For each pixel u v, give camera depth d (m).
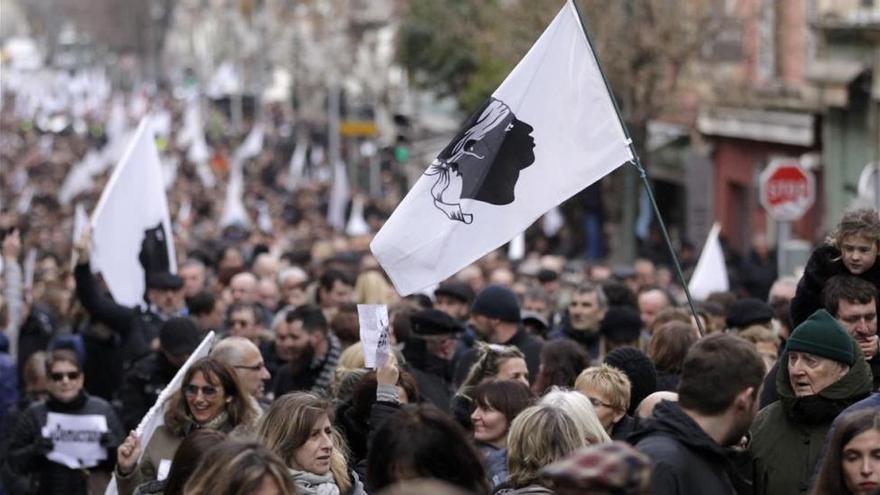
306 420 16.25
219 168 111.44
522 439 15.03
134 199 29.56
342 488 16.72
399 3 86.19
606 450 10.36
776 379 15.86
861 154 62.78
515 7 64.50
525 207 19.38
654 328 25.19
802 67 67.44
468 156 19.34
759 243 56.34
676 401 13.60
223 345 20.81
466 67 83.12
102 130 152.75
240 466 12.95
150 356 24.30
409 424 13.12
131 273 29.48
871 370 16.41
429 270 19.25
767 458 15.31
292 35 138.12
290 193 99.38
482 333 25.28
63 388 23.97
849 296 16.47
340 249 51.47
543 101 19.47
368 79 117.94
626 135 19.47
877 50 60.12
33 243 47.66
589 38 19.45
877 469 13.20
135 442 19.17
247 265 49.12
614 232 64.38
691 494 13.05
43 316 32.19
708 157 79.31
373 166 103.56
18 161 118.31
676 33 62.19
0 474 25.05
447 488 9.46
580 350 20.80
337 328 25.28
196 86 168.12
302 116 135.00
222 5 194.75
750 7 70.88
